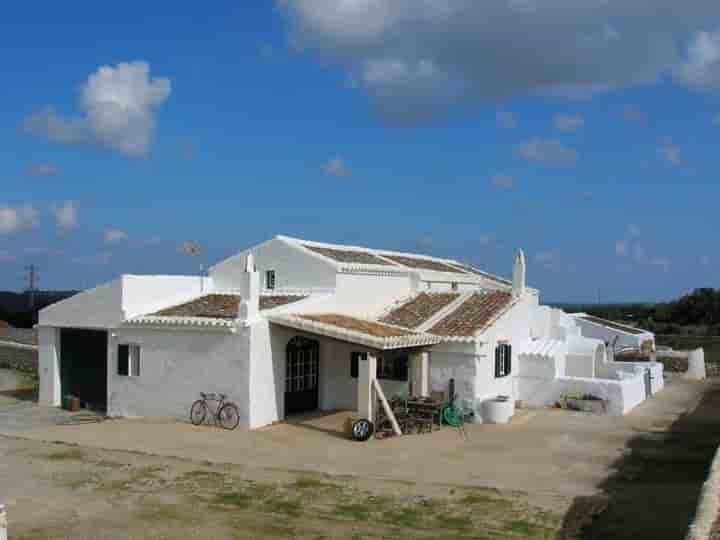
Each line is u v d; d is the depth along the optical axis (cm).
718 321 7281
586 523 1250
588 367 2780
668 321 7569
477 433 2117
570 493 1462
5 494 1409
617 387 2484
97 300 2475
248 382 2159
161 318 2300
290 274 2667
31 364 3828
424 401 2227
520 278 2733
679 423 2317
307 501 1386
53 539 1150
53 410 2566
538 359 2612
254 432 2106
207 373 2228
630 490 1483
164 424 2225
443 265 3709
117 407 2394
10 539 1144
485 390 2356
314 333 2191
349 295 2622
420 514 1309
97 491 1437
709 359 4297
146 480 1527
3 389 3188
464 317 2538
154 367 2330
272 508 1336
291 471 1634
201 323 2214
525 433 2120
